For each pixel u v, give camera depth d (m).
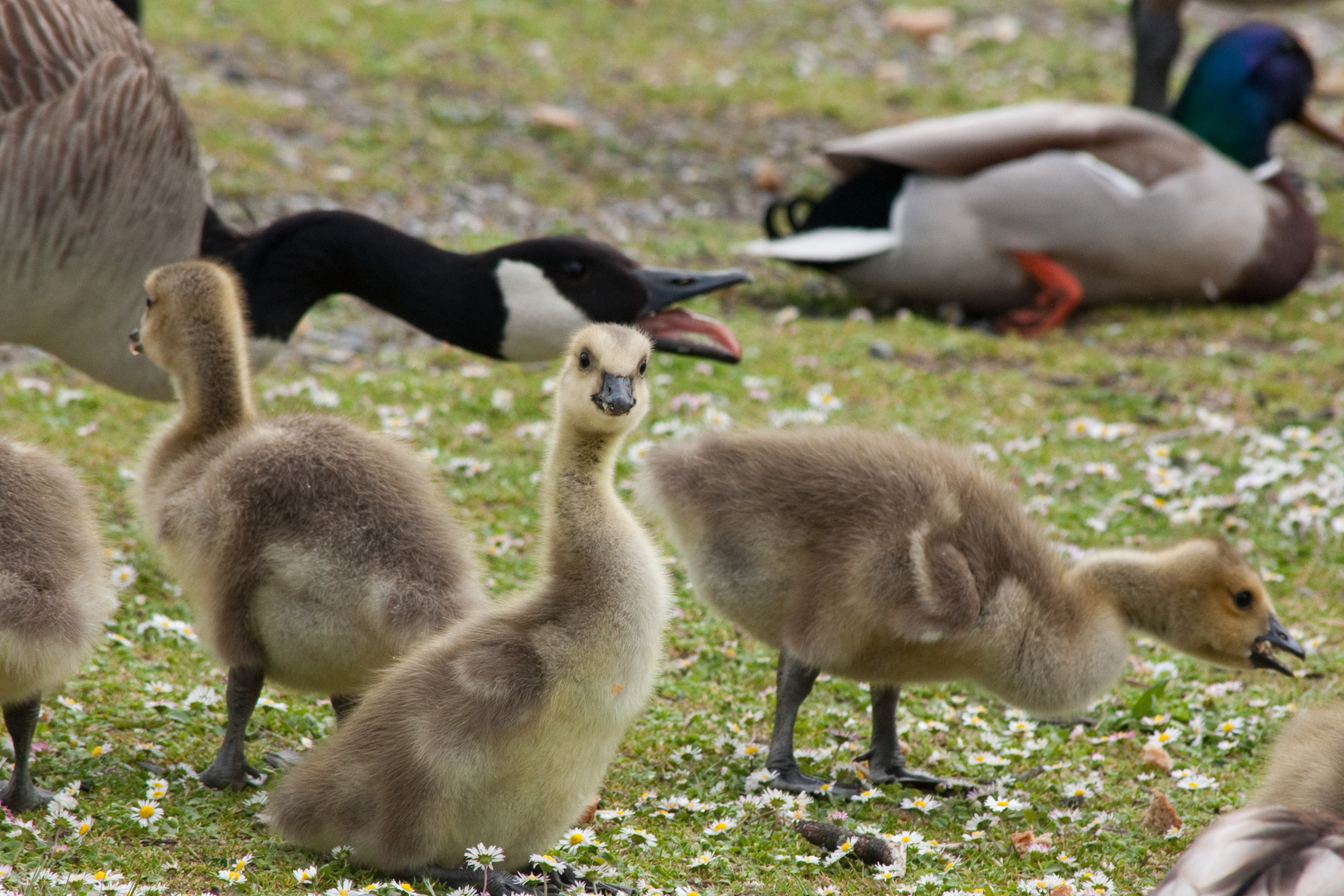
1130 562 9.77
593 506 7.45
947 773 9.66
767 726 10.15
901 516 8.99
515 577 12.04
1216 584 9.62
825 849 8.31
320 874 7.57
